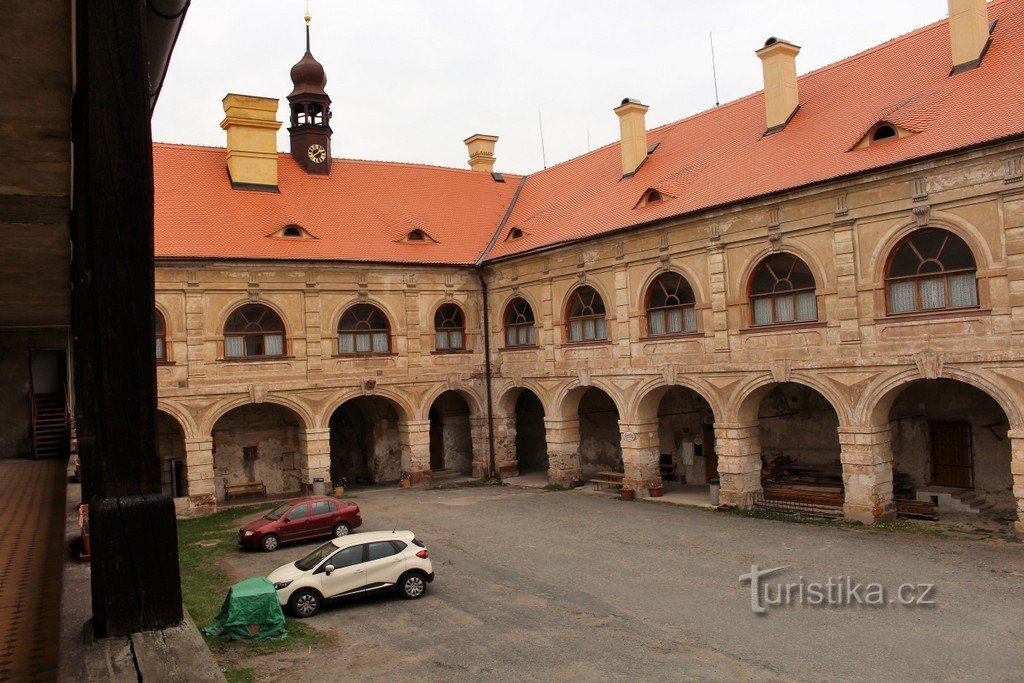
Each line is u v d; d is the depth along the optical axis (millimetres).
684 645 13836
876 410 21547
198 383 29016
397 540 17547
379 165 38031
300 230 32094
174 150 33188
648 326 27922
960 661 12500
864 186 21328
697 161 29141
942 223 19781
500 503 28828
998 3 23797
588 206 32375
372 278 32656
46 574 9016
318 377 31375
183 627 4656
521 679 12656
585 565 19438
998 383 18875
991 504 22359
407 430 33625
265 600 14984
